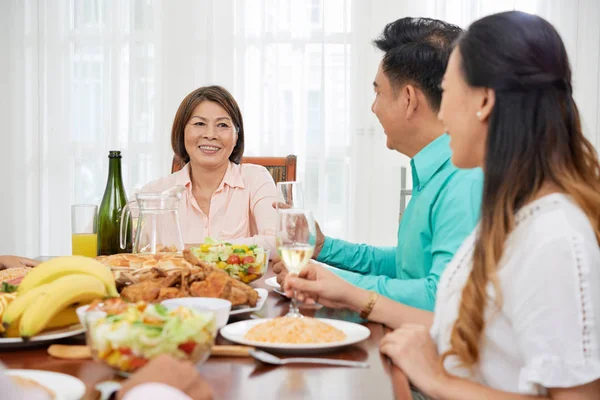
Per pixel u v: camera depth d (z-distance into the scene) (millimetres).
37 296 1102
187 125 2705
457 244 1500
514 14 1090
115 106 4129
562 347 957
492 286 1047
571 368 952
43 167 4164
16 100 4137
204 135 2672
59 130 4152
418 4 4121
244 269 1628
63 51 4137
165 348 890
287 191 2262
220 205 2711
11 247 4172
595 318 962
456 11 4121
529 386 979
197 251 1684
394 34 1731
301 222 1338
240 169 2812
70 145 4160
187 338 895
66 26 4133
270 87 4137
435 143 1679
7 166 4152
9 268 1739
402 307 1358
